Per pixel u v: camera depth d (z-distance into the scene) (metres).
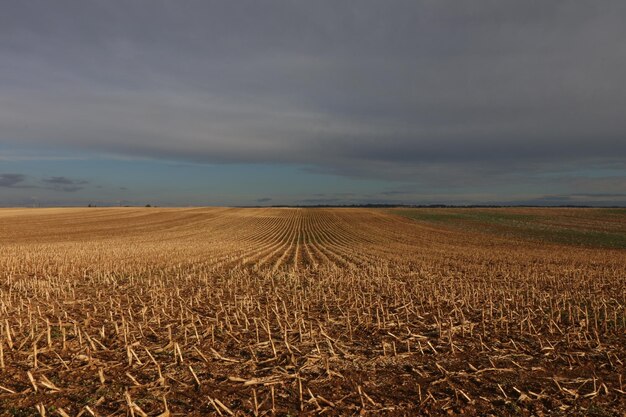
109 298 13.88
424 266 22.14
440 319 11.10
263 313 11.67
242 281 17.62
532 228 57.47
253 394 6.55
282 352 8.54
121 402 6.30
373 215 90.44
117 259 24.97
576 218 72.75
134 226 62.19
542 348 8.62
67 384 6.89
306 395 6.63
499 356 8.32
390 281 16.89
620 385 6.80
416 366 7.85
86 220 69.81
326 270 21.05
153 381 7.04
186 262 24.06
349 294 14.03
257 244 38.69
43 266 21.69
